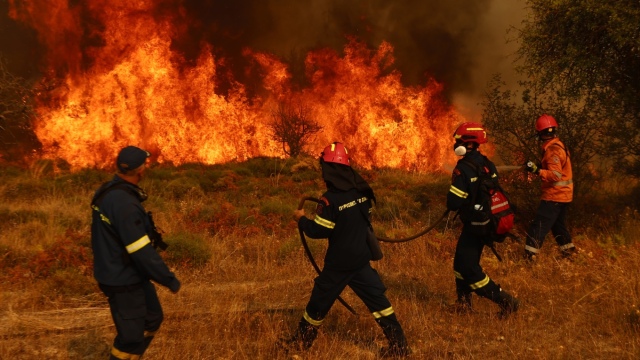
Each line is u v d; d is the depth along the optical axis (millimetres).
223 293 6316
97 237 3766
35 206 10273
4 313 5594
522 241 8055
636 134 8867
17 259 7180
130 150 3818
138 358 3910
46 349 4797
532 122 9109
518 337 5086
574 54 8469
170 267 7297
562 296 6031
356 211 4570
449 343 5066
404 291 6434
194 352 4707
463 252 5492
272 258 7828
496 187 5387
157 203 11188
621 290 5902
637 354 4707
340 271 4586
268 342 4914
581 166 9125
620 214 9125
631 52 8531
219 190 14258
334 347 4875
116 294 3756
